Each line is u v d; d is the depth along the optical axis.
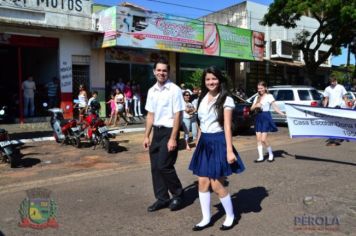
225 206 5.01
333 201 6.04
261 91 9.22
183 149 11.40
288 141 12.74
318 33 25.94
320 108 9.32
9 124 15.83
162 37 19.28
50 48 17.83
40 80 18.67
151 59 20.86
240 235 4.80
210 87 4.93
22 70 18.77
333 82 12.29
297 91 16.95
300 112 9.59
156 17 18.94
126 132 14.64
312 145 11.66
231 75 25.25
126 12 17.77
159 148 5.73
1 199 6.52
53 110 12.02
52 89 17.50
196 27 20.86
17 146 11.16
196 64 23.19
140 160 9.74
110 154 10.51
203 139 4.98
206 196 5.03
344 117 9.13
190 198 6.35
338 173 7.90
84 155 10.37
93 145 11.59
